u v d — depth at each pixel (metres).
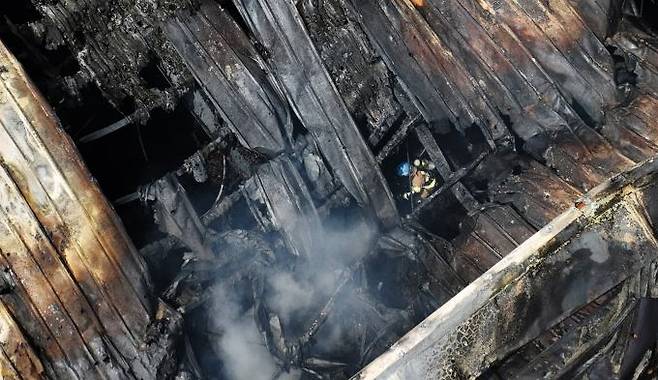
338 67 9.95
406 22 9.77
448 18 9.94
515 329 7.18
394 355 6.39
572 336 7.67
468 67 9.94
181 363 7.71
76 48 9.15
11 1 9.65
